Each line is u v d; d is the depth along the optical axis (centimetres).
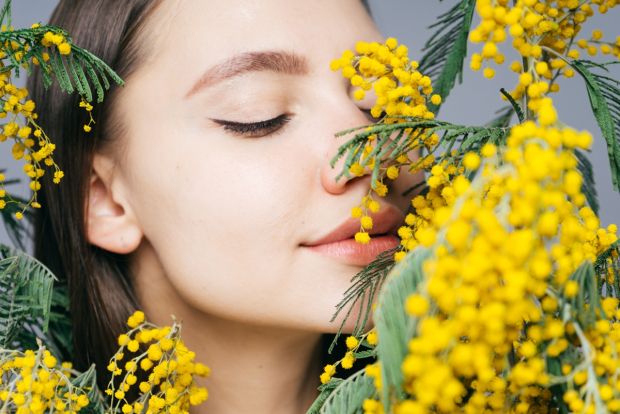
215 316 40
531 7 28
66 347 45
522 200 22
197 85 37
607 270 29
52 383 32
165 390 34
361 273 32
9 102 34
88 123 41
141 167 39
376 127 28
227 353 40
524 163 22
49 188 43
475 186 23
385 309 24
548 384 25
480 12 26
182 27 37
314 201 36
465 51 35
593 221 26
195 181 37
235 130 36
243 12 37
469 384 26
